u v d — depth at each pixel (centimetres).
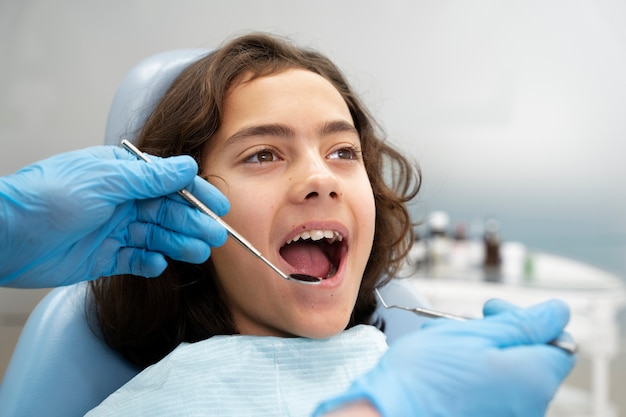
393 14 290
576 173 305
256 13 277
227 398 85
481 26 294
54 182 71
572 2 295
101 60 255
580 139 303
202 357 88
